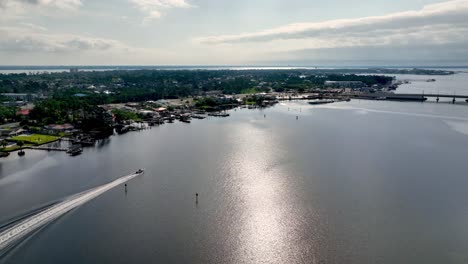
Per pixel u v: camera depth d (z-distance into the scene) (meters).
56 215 113.50
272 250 95.62
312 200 127.31
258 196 131.00
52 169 162.75
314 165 169.12
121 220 111.00
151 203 124.00
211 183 144.38
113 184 142.25
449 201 126.38
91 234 102.06
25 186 139.12
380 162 174.25
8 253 91.94
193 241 99.44
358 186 140.75
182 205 122.69
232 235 102.88
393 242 99.25
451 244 98.19
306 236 102.56
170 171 160.12
